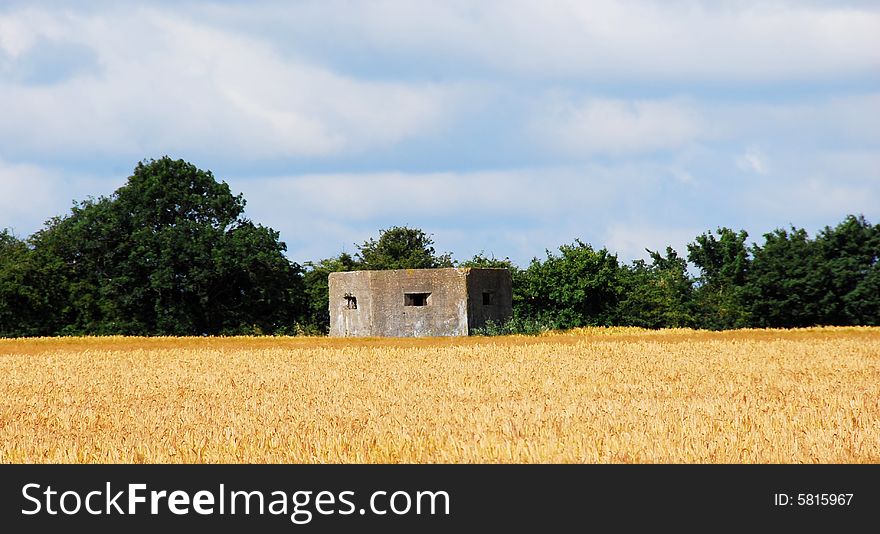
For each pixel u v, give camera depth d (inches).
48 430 1000.2
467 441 849.5
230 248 3371.1
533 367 1647.4
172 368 1748.3
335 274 2711.6
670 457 800.9
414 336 2571.4
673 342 2225.6
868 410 1040.8
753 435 864.9
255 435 918.4
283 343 2353.6
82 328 3415.4
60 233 3535.9
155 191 3506.4
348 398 1230.9
